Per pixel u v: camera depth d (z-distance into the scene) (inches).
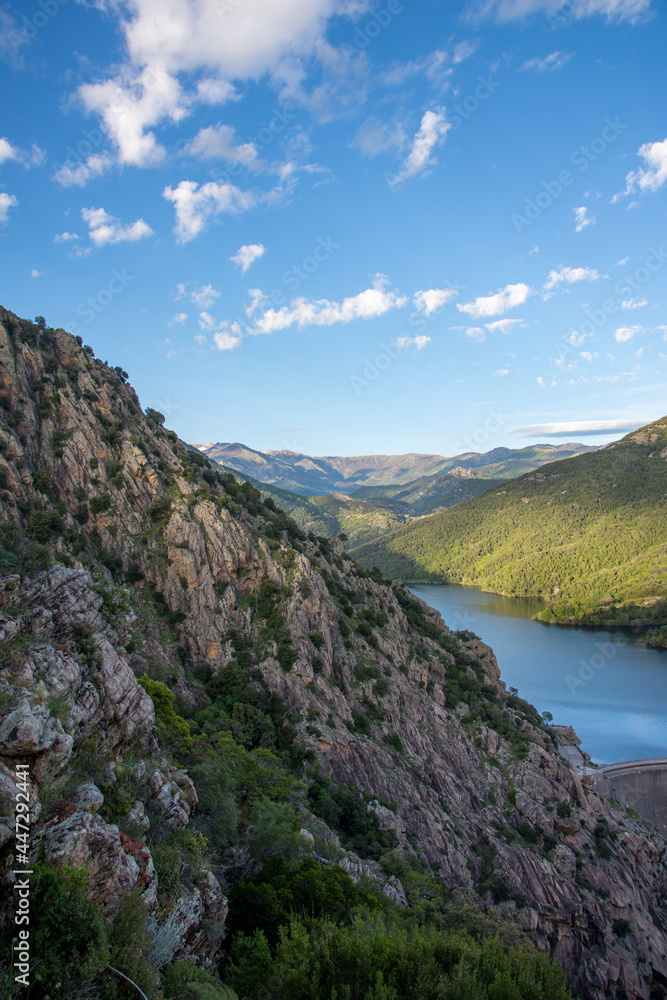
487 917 1891.0
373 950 1189.1
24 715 811.4
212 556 3937.0
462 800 3720.5
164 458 4616.1
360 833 2819.9
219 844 1445.6
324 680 3644.2
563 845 3774.6
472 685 5177.2
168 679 3063.5
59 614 1152.8
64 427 3909.9
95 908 713.6
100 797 873.5
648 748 6515.8
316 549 5334.6
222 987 903.1
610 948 3366.1
